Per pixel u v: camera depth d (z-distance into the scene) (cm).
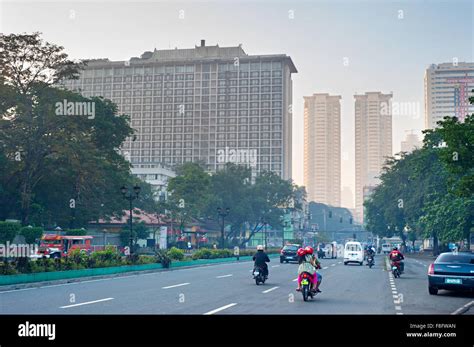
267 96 16962
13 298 1534
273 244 13712
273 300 1552
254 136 16912
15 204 4900
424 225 6094
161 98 17538
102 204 5509
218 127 17138
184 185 6981
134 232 6331
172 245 7200
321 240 15662
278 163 16675
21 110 4494
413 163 6100
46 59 4684
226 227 11100
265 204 8988
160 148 17362
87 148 4756
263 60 17075
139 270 2998
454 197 5153
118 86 17775
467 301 1642
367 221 9781
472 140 2447
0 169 4588
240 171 8975
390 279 2619
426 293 1889
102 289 1867
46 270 2200
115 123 5472
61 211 5300
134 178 7488
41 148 4556
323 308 1380
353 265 4225
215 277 2583
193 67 17475
